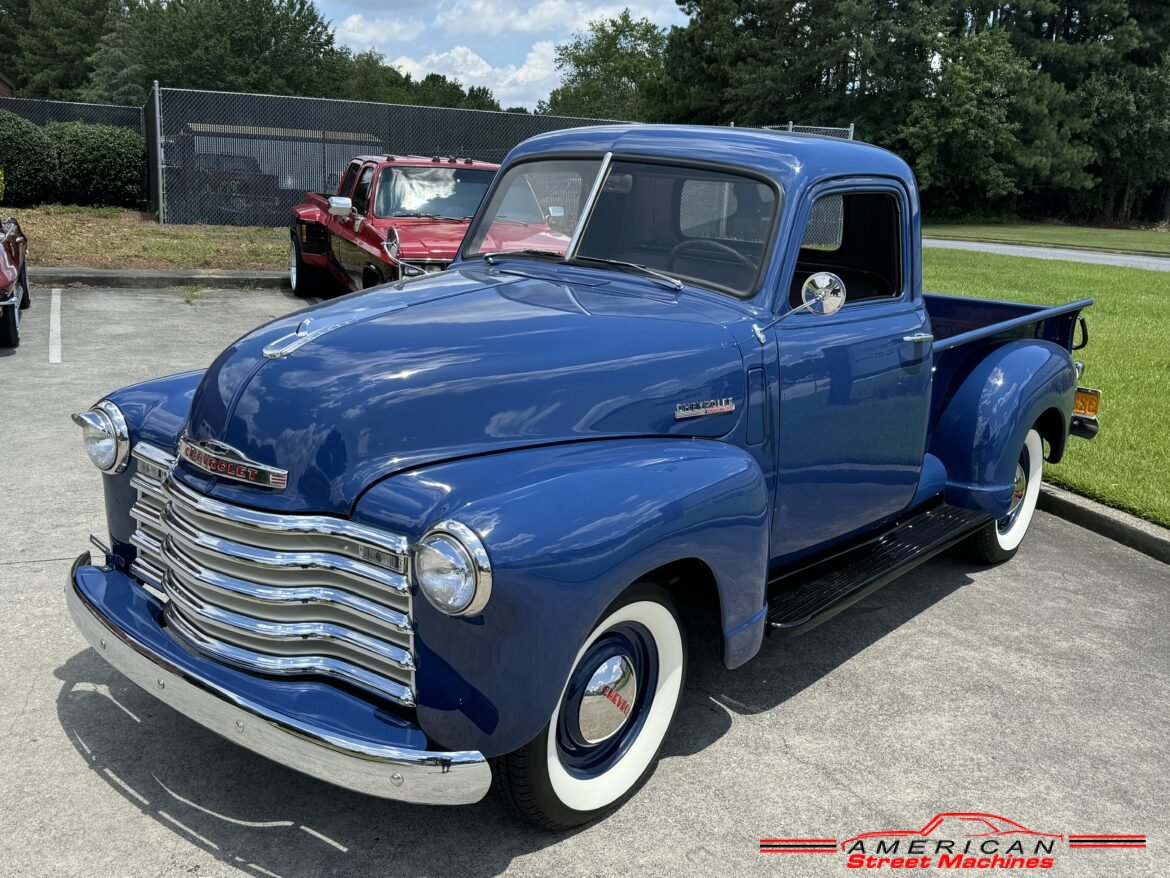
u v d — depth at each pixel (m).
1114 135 52.28
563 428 2.98
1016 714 3.86
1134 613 4.90
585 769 3.00
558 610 2.53
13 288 8.50
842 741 3.60
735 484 3.07
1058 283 17.92
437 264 9.23
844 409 3.89
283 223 19.20
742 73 51.16
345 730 2.49
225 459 2.78
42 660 3.75
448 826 2.98
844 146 3.99
